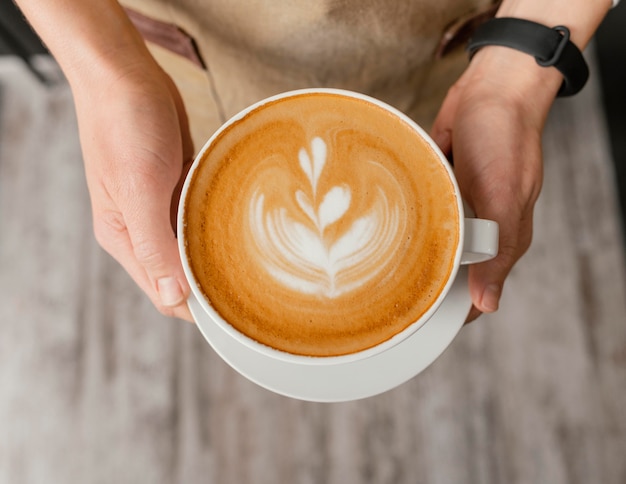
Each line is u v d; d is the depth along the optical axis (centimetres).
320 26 48
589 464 78
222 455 79
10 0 73
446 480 78
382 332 39
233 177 41
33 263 85
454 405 80
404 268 40
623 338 81
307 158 41
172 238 42
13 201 87
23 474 79
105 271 85
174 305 43
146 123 43
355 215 41
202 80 54
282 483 78
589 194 86
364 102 42
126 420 80
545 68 46
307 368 43
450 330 43
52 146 89
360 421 80
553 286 83
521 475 78
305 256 40
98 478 79
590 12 46
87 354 82
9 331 83
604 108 87
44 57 87
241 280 40
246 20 48
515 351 81
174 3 48
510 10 47
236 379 81
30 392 81
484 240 40
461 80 49
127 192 42
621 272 84
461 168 46
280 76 52
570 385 80
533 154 46
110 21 44
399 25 48
